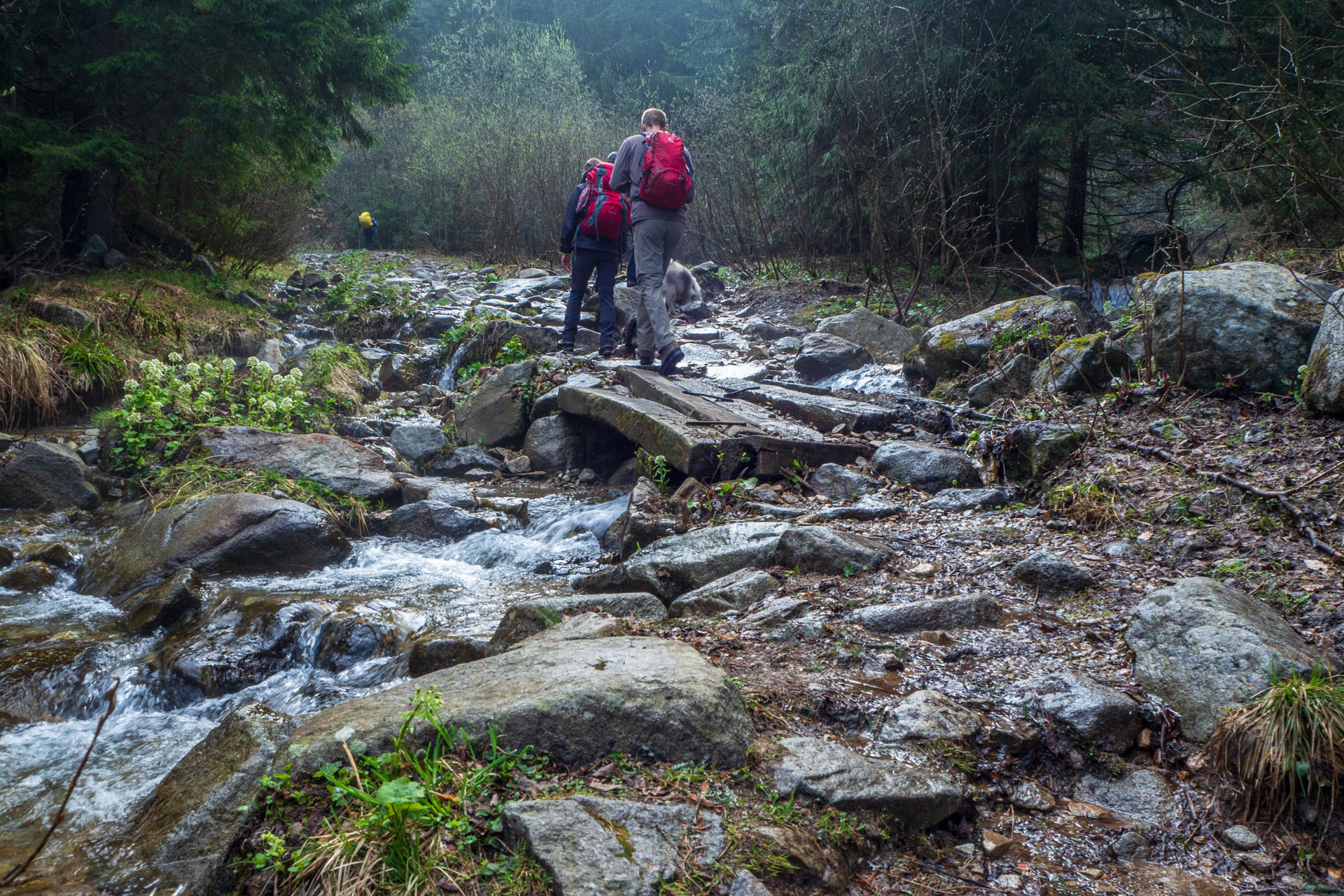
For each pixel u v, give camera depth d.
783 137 16.75
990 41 14.59
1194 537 4.36
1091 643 3.51
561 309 13.19
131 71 10.96
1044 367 7.13
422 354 11.85
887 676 3.26
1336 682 2.86
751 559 4.48
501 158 22.23
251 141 12.09
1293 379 5.80
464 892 2.07
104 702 3.87
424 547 6.05
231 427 6.80
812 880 2.25
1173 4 13.86
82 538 5.75
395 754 2.40
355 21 13.69
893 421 7.20
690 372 9.05
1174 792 2.77
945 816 2.62
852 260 16.03
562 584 5.22
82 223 12.32
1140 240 16.38
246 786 2.71
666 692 2.64
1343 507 4.31
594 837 2.17
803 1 16.91
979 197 15.80
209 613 4.66
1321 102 8.17
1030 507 5.37
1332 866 2.44
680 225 7.91
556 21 34.72
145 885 2.46
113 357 8.51
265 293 14.74
